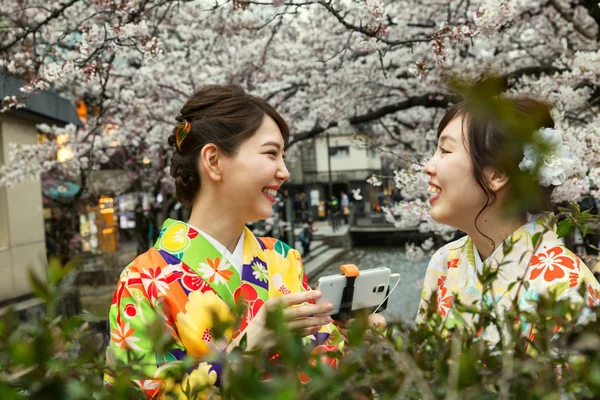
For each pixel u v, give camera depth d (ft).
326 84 23.79
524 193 1.87
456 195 4.56
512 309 2.50
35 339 1.55
